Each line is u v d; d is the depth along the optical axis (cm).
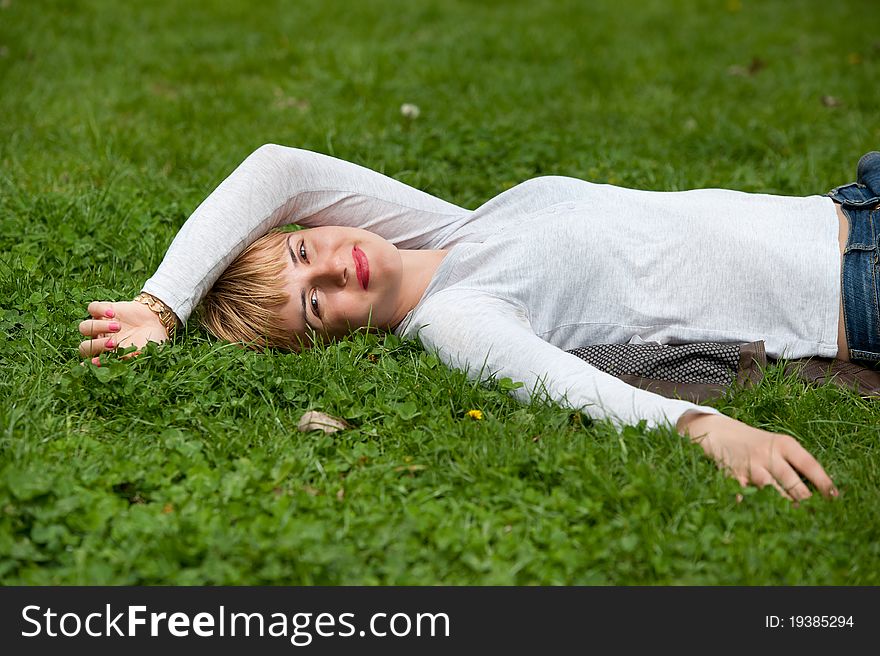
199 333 349
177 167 511
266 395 314
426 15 882
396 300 347
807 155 542
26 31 748
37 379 309
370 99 633
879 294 322
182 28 819
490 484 269
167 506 262
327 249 338
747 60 770
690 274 336
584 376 300
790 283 331
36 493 251
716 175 511
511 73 702
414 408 304
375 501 265
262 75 700
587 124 599
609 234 340
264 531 248
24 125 556
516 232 345
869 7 968
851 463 288
